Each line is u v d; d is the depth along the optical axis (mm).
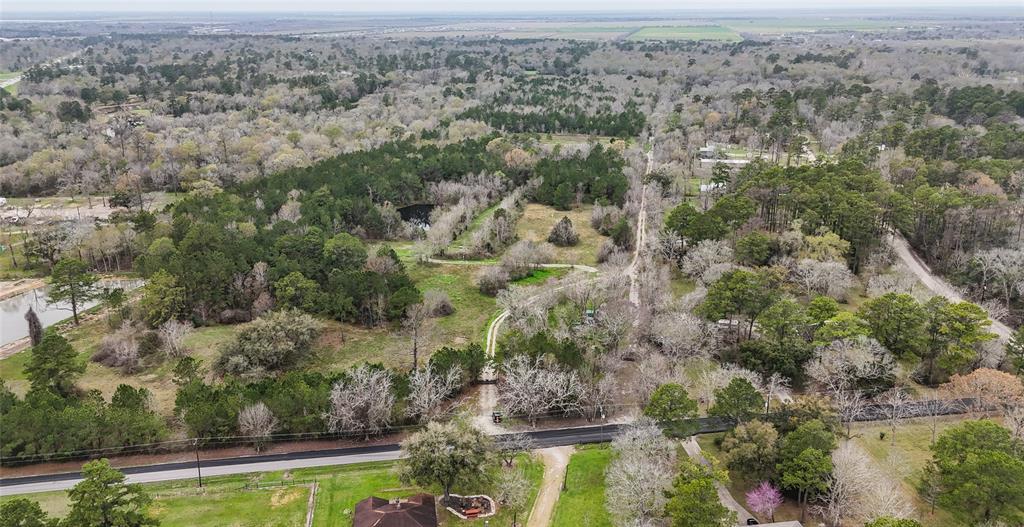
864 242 147250
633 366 117562
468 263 172500
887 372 105500
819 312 115625
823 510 81250
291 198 191875
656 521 79125
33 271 165125
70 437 92688
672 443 90375
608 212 194125
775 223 166500
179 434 99188
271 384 104062
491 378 116625
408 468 85000
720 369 105875
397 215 196375
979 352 108188
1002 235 149000
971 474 77312
